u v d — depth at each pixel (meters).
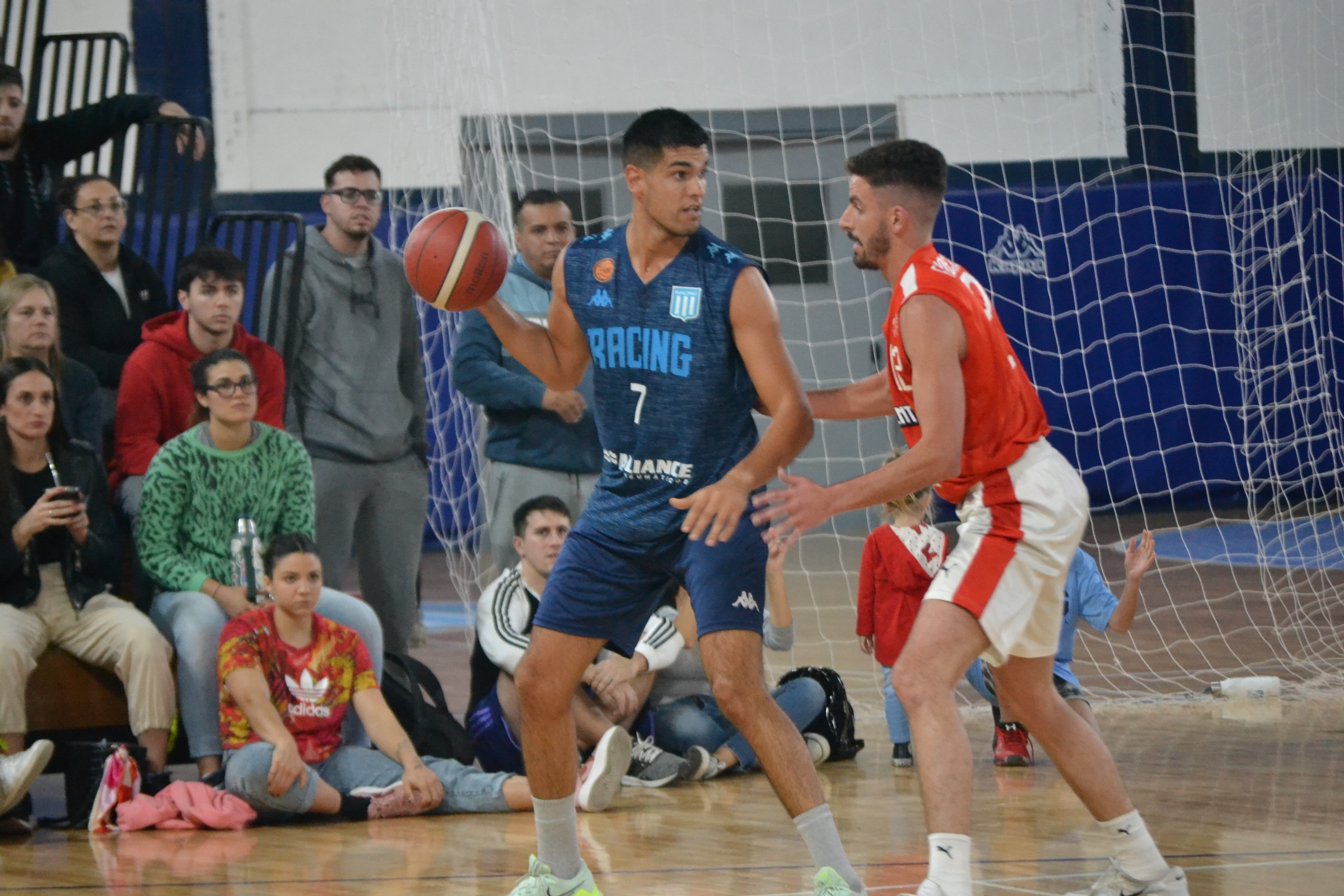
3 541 14.83
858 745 17.73
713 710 17.22
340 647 15.30
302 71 39.69
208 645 15.38
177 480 15.86
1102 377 43.09
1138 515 43.91
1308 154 42.78
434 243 10.39
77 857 12.85
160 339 17.09
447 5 34.47
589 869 11.48
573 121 39.44
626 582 9.89
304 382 18.31
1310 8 41.97
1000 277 42.00
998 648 9.16
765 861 11.95
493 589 16.56
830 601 31.77
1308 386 40.91
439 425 36.78
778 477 9.16
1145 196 42.34
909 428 9.94
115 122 21.95
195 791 14.30
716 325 9.59
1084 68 41.91
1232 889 10.45
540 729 10.00
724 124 40.41
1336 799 13.95
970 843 8.75
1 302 16.11
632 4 39.66
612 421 9.95
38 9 24.88
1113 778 9.84
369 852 12.88
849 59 40.91
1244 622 27.56
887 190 9.82
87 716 15.43
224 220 20.44
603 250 9.98
